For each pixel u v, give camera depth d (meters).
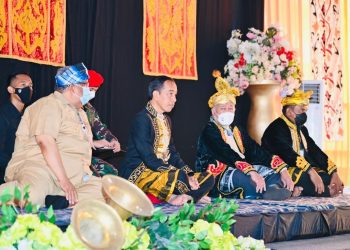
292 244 4.68
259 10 7.59
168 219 2.22
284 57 6.86
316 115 7.23
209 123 5.67
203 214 2.37
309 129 7.25
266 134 6.15
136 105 6.54
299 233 4.89
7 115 4.93
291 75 6.92
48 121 4.25
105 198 1.99
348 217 5.39
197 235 2.17
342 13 8.58
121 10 6.40
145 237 2.04
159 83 5.01
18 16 5.48
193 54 6.98
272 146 6.06
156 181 4.83
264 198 5.51
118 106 6.40
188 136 6.98
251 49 6.85
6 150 4.92
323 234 5.11
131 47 6.49
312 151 6.34
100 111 6.23
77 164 4.41
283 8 8.20
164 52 6.71
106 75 6.26
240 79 6.86
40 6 5.65
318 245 4.66
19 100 4.96
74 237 1.89
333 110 8.45
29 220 1.94
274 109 6.83
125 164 5.03
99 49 6.20
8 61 5.46
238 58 7.02
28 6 5.55
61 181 4.17
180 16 6.86
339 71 8.51
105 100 6.26
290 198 5.85
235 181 5.49
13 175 4.34
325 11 8.42
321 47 8.40
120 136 6.41
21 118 4.71
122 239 1.82
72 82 4.40
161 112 5.07
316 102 7.23
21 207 2.07
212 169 5.59
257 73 6.83
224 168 5.59
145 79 6.60
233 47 7.07
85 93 4.49
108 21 6.28
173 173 4.83
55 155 4.21
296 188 5.96
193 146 7.02
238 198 5.54
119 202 1.93
